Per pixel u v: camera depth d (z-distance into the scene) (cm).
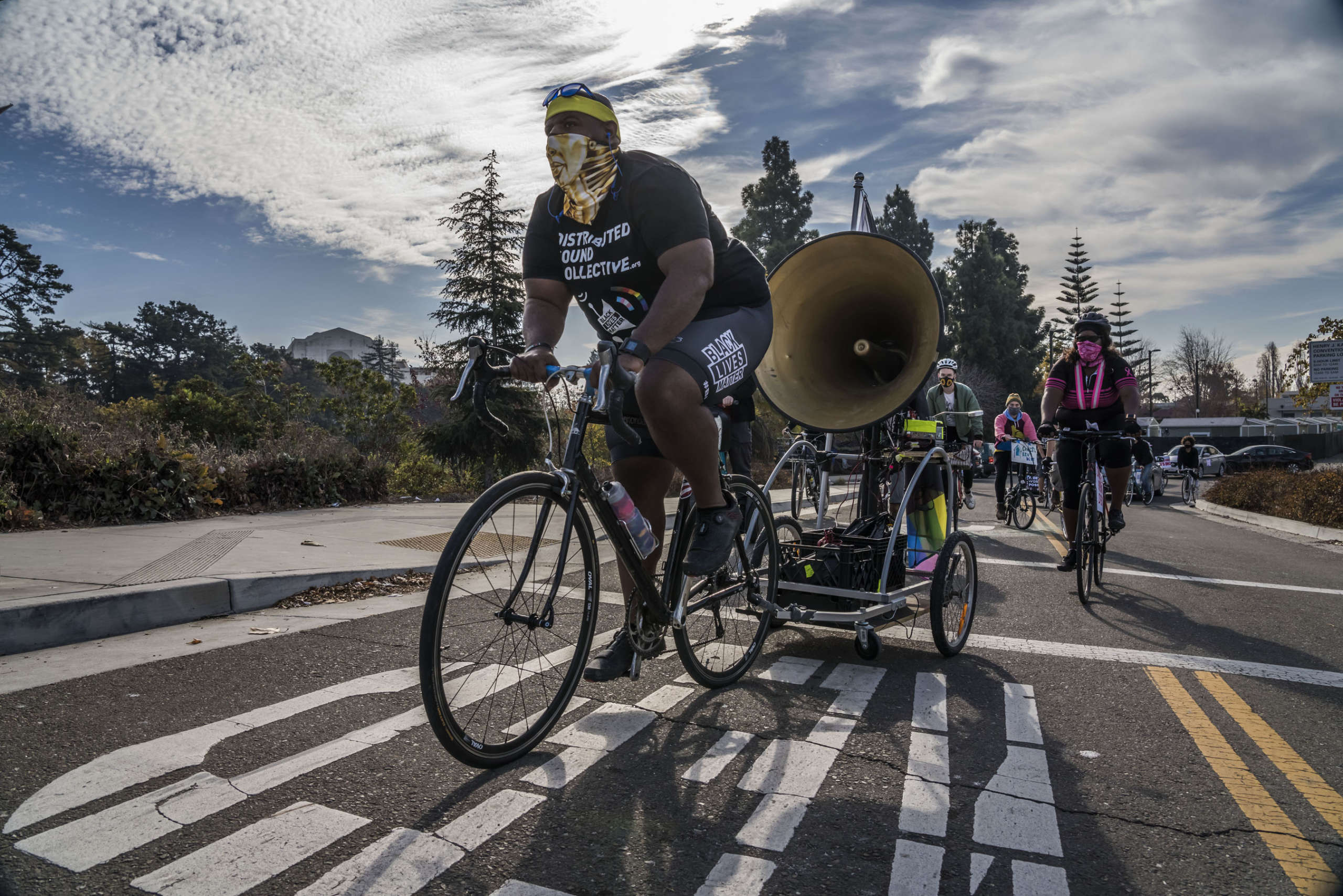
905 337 408
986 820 222
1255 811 232
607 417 267
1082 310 8319
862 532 437
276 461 973
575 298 296
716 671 339
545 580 260
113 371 9631
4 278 7406
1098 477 594
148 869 182
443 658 229
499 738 250
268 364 3522
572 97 254
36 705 289
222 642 387
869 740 281
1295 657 415
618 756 260
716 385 263
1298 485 1334
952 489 421
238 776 233
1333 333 2300
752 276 285
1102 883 191
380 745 260
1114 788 246
